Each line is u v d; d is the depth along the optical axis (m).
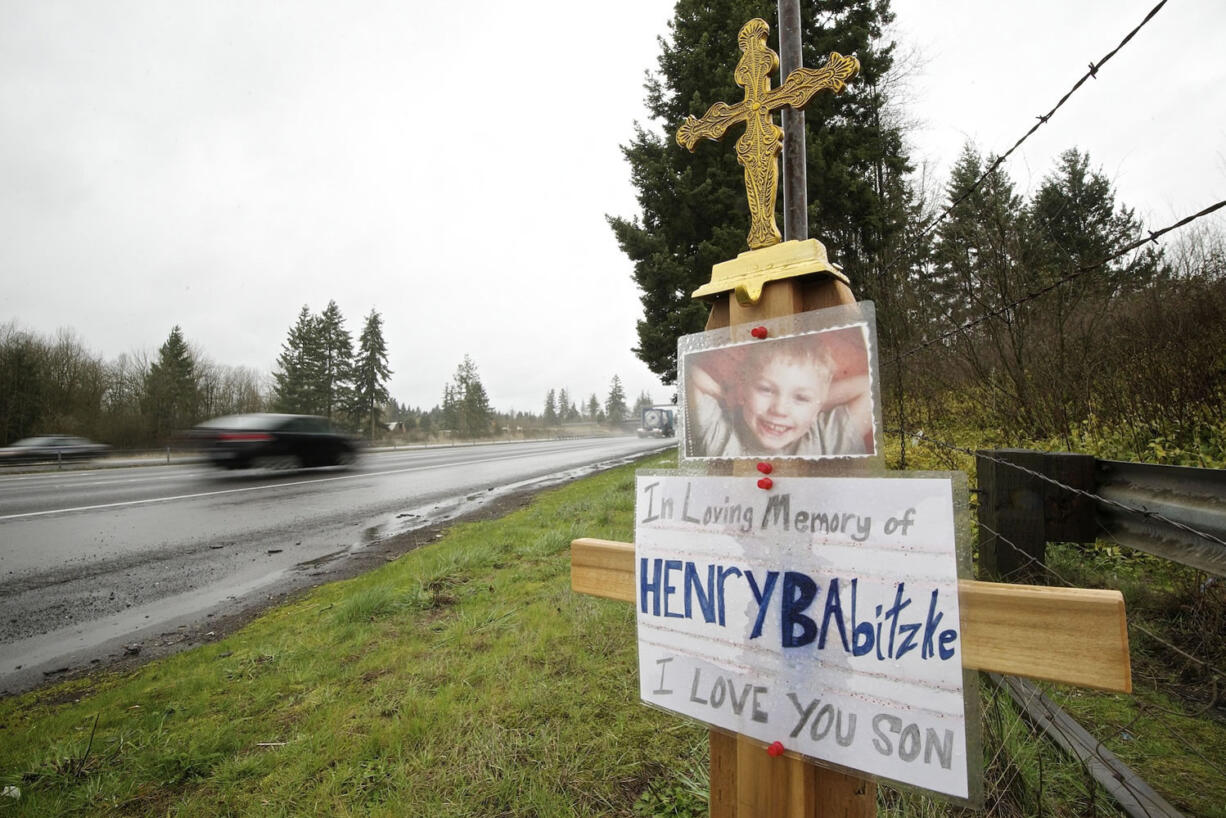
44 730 2.55
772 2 11.87
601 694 2.50
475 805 1.90
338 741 2.29
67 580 5.23
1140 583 2.97
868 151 11.65
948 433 6.61
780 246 1.08
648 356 15.57
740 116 1.25
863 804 0.97
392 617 3.68
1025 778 1.70
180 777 2.18
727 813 1.14
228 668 3.09
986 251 6.17
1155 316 5.11
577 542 1.50
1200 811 1.58
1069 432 4.89
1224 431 3.98
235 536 7.09
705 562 1.14
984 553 2.64
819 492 0.99
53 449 23.06
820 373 0.99
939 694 0.85
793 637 1.01
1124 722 2.02
